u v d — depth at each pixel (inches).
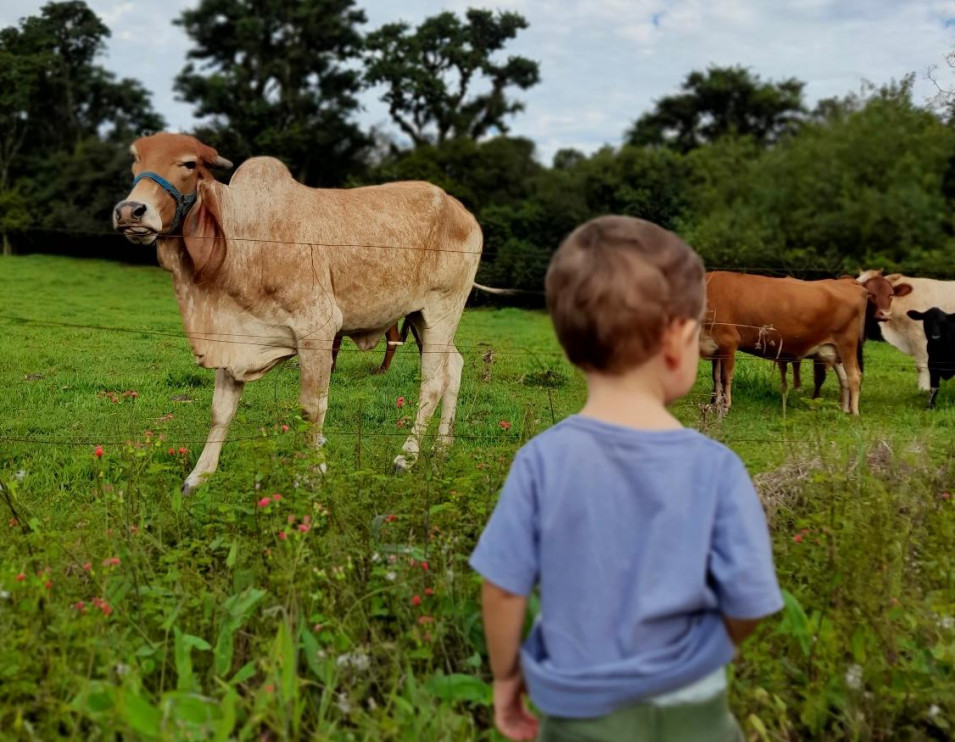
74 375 347.3
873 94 1147.9
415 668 104.5
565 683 59.6
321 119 1657.2
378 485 149.3
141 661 98.1
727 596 59.5
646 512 60.7
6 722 88.0
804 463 167.6
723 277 326.3
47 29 1792.6
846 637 104.9
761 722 92.9
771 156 1234.6
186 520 149.2
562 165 1772.9
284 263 201.6
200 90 1646.2
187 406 293.9
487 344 402.6
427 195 234.4
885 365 457.1
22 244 1198.3
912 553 134.0
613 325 61.4
